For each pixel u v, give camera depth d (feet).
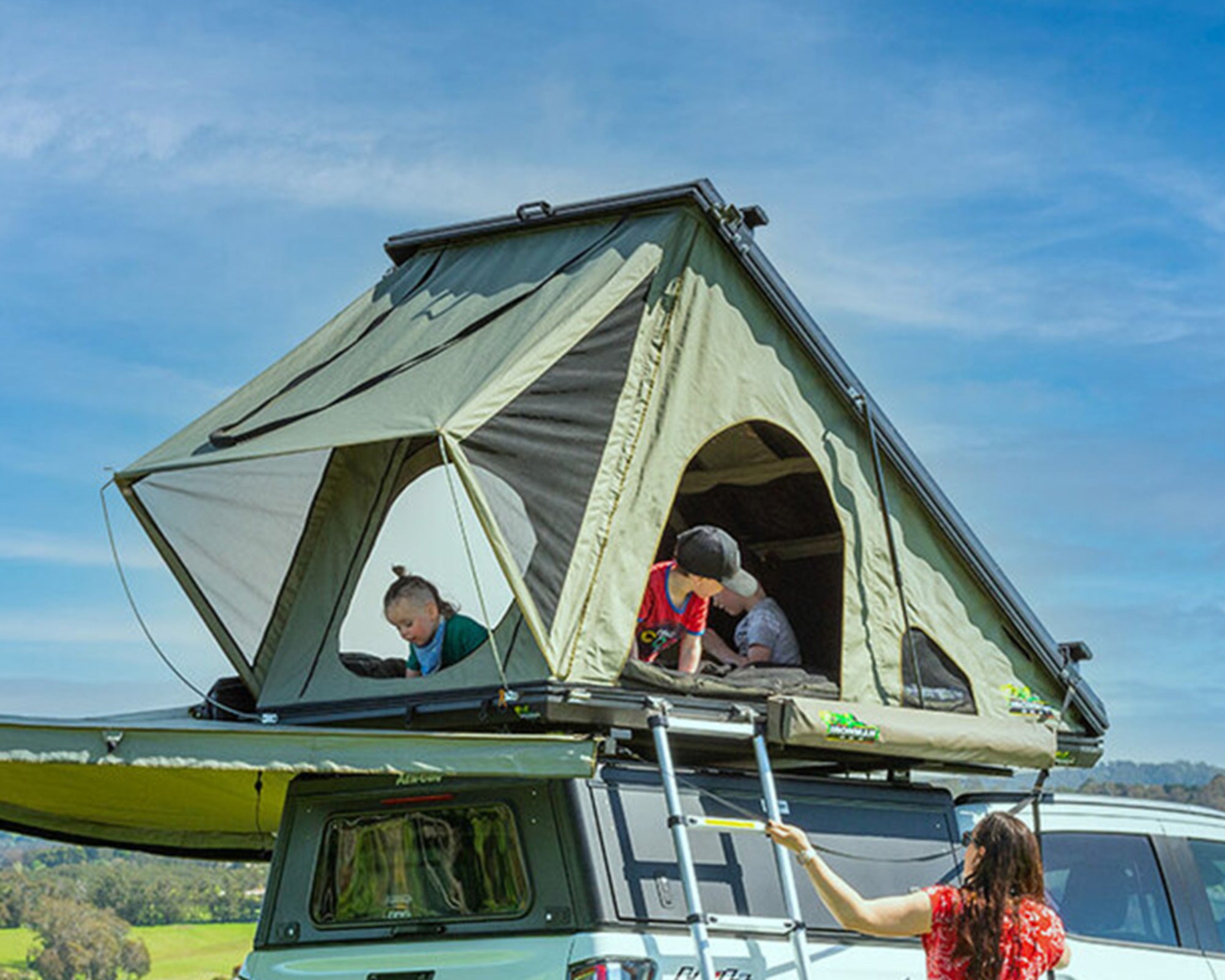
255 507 24.52
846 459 24.90
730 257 24.00
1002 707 25.91
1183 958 24.75
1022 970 18.04
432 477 23.25
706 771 21.44
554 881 19.63
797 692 23.21
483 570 22.18
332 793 21.44
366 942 20.66
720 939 20.12
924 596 25.43
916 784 23.93
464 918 20.08
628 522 21.84
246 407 24.67
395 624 22.29
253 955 21.42
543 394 21.43
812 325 24.67
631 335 22.61
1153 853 25.48
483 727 21.43
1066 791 26.05
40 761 17.40
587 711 20.54
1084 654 27.09
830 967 21.15
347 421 21.52
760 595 26.00
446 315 24.61
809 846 18.39
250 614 24.67
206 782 23.68
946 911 18.16
